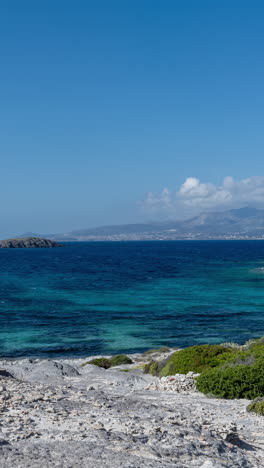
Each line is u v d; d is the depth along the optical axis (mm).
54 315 52812
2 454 7504
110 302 62281
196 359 21688
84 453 7781
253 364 18188
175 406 14516
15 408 10922
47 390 14039
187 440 8984
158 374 22547
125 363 31188
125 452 8047
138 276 98750
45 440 8469
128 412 11281
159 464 7617
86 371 25344
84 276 99875
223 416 13555
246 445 10375
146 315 53000
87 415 10586
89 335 43500
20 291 74000
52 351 37812
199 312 54906
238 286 79500
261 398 14992
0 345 39656
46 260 172000
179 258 174625
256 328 46531
